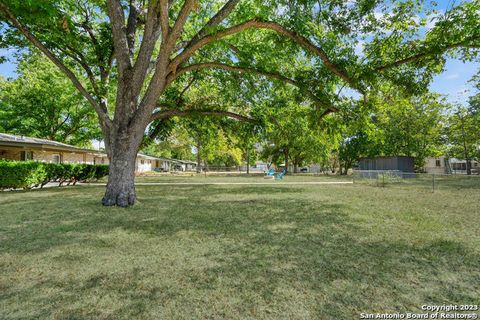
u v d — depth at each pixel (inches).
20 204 342.3
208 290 110.5
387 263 141.0
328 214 279.4
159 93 333.4
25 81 959.6
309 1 275.9
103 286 113.4
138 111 333.7
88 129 1163.3
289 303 100.7
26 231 205.8
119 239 184.2
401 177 842.8
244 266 136.5
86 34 439.5
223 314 93.2
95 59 421.4
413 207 323.9
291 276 124.6
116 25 329.4
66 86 998.4
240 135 542.3
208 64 354.9
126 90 335.3
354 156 1379.2
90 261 142.4
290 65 394.0
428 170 1660.9
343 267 135.6
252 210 304.0
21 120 1031.0
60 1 360.5
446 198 411.5
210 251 159.6
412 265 138.4
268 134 534.9
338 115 389.7
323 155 1384.1
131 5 389.1
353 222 241.0
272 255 152.9
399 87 323.3
